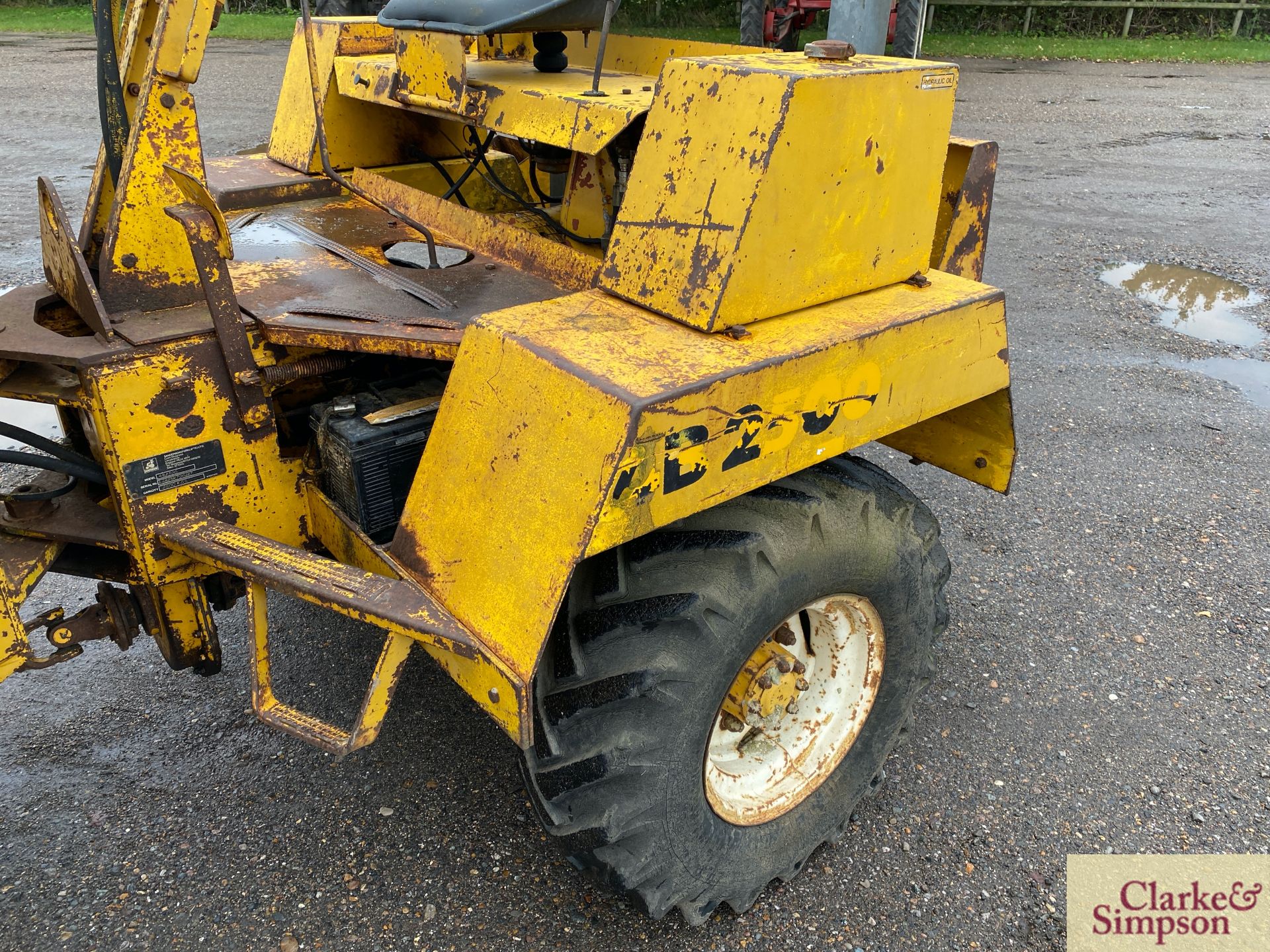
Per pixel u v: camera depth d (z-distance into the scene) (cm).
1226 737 276
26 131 862
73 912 219
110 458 183
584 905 223
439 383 216
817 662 234
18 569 196
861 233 190
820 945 216
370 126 286
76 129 878
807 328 180
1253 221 717
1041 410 459
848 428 186
